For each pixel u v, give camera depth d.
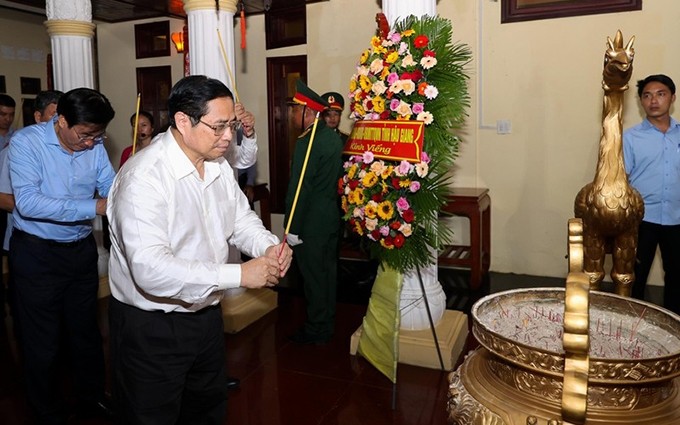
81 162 2.26
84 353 2.40
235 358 3.13
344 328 3.58
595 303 1.38
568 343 0.92
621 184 2.18
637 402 1.02
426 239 2.54
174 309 1.63
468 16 4.68
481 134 4.81
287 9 5.38
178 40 5.34
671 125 3.06
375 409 2.55
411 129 2.40
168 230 1.53
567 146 4.54
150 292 1.45
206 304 1.68
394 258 2.53
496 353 1.09
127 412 1.68
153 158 1.52
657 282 4.41
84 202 2.07
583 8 4.34
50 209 2.04
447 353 2.86
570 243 1.16
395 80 2.40
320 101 1.79
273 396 2.69
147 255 1.42
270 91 5.59
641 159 3.08
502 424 1.05
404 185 2.41
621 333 1.28
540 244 4.75
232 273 1.46
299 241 3.18
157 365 1.63
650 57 4.18
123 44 6.15
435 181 2.51
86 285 2.34
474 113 4.80
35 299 2.19
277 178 5.74
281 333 3.50
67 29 3.91
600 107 4.38
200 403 1.86
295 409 2.56
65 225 2.21
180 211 1.55
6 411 2.56
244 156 2.70
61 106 2.00
